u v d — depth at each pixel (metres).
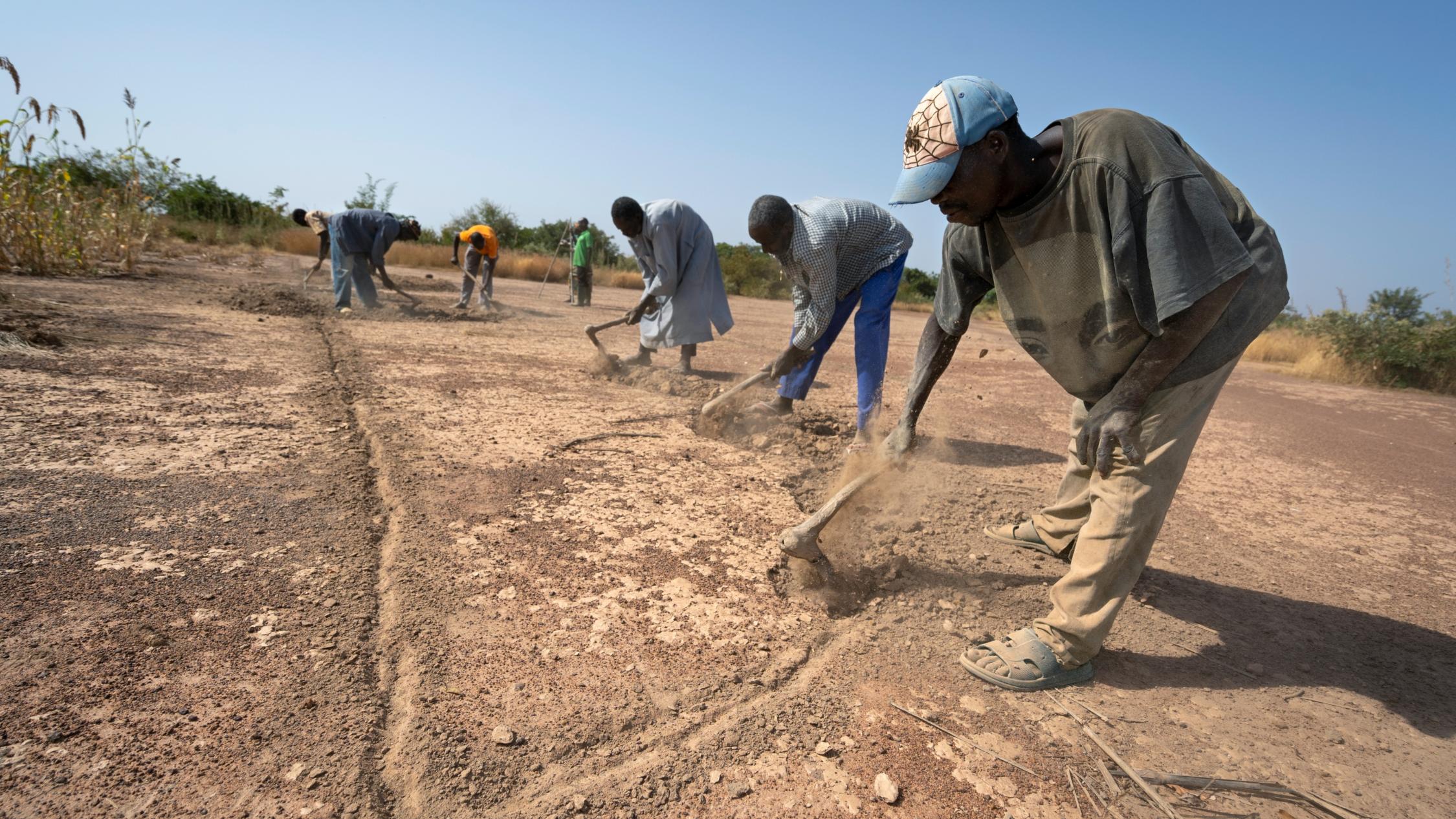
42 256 10.09
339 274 9.40
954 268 2.67
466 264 11.18
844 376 7.99
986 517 3.81
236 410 4.46
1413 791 2.01
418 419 4.63
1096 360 2.37
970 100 2.05
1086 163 2.02
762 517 3.52
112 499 3.03
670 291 6.44
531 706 2.04
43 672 1.97
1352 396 10.23
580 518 3.31
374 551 2.83
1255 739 2.20
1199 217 1.93
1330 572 3.56
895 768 1.94
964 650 2.52
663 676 2.23
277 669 2.08
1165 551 3.69
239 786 1.67
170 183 18.23
